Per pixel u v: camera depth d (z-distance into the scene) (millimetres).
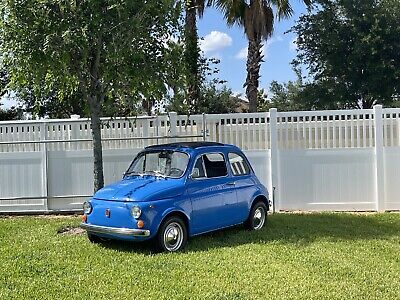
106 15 8281
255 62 18547
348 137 11547
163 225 7402
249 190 8945
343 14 23047
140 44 9055
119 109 10836
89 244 8039
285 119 11609
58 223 10102
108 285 5883
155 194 7383
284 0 17812
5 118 22812
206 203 8031
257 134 11688
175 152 8273
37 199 11688
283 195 11602
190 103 14773
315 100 23812
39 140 11727
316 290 5633
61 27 8117
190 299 5363
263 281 5965
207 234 8766
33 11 8039
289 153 11578
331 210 11516
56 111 19672
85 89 9422
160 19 8797
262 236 8562
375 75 21484
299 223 9766
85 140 11555
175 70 9383
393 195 11469
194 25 15766
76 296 5504
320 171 11570
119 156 11750
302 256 7152
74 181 11773
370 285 5836
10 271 6520
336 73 23000
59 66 8523
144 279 6090
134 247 7816
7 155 11773
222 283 5898
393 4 21719
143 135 11695
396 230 9211
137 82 9055
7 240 8461
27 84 9305
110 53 8438
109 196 7625
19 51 8258
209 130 11750
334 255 7234
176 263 6789
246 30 18359
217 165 8500
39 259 7145
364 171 11484
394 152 11414
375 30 21297
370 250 7613
